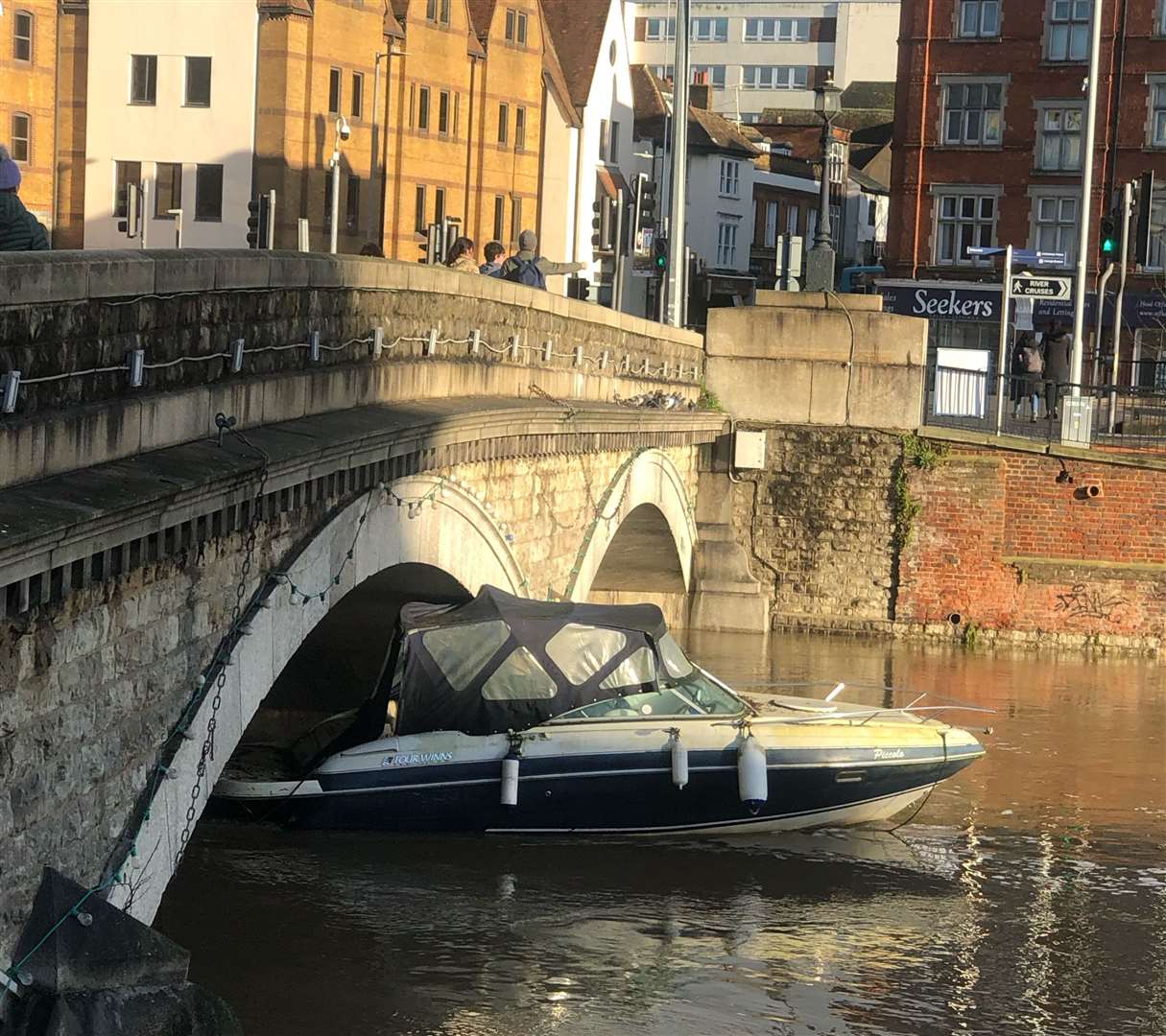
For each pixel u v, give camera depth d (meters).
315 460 11.34
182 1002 8.46
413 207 63.25
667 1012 13.29
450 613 17.05
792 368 32.44
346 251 59.84
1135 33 56.81
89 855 8.73
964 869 17.75
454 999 13.20
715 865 17.20
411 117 62.78
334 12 57.97
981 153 58.78
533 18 69.75
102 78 58.22
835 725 18.36
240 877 15.61
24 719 7.91
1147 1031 13.54
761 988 13.96
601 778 17.08
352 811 16.53
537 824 17.09
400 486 14.07
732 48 114.81
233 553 10.51
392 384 14.22
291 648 11.47
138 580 9.11
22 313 8.03
